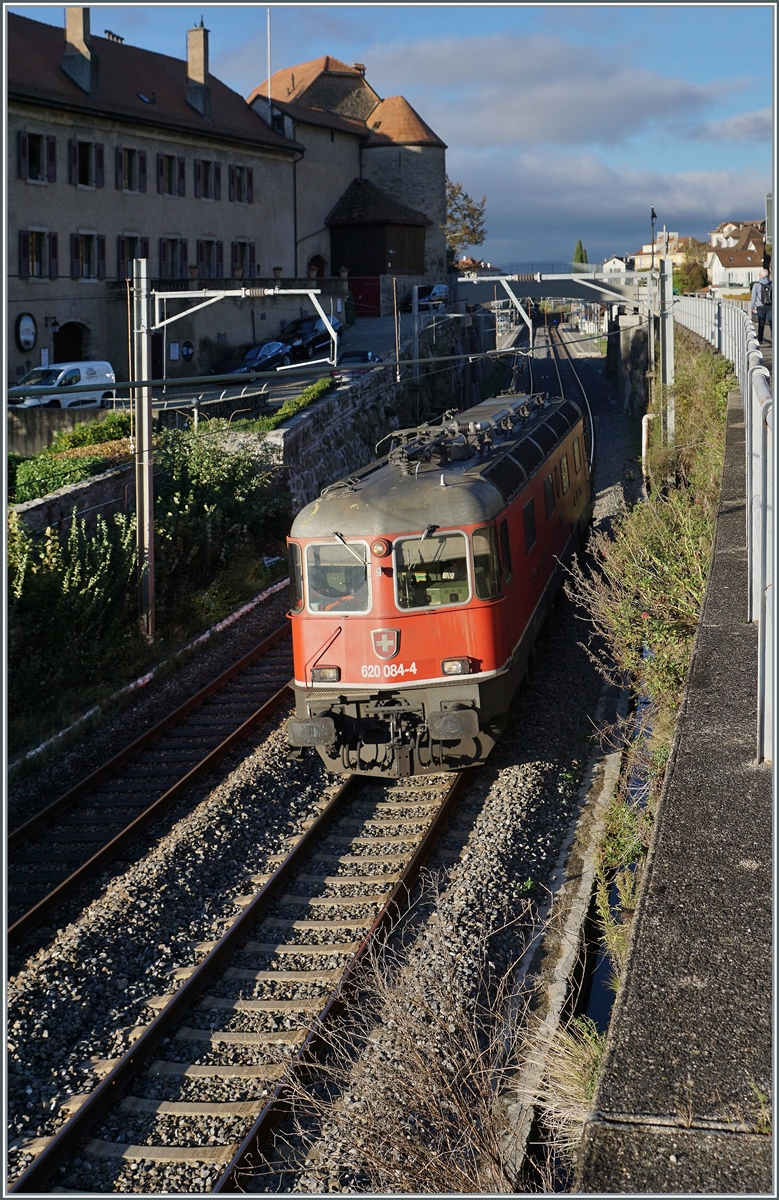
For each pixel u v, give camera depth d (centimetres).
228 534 2209
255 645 1788
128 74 4528
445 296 5866
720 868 547
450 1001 673
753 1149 374
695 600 1143
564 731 1246
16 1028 763
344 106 6406
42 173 3853
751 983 459
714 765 664
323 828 1082
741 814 599
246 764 1207
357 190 5956
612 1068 420
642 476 2816
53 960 836
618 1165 375
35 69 3912
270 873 995
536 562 1431
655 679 1092
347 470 3130
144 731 1427
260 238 5156
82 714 1503
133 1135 673
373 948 816
